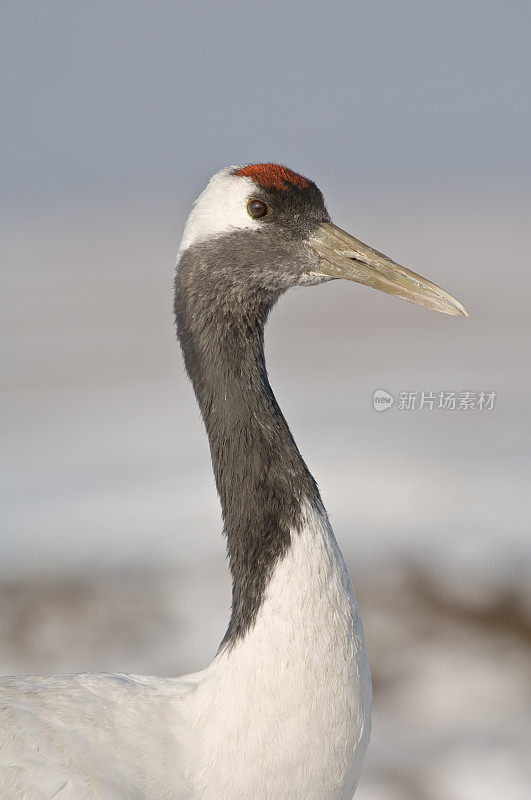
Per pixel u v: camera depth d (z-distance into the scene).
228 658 6.05
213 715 6.00
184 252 6.67
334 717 5.89
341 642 5.93
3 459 20.50
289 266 6.68
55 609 13.44
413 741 10.62
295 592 5.90
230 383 6.47
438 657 12.40
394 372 29.33
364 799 9.45
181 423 23.84
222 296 6.57
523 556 14.84
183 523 16.42
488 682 11.80
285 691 5.82
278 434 6.33
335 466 18.80
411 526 15.98
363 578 14.32
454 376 28.33
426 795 9.53
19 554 15.28
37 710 6.10
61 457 20.66
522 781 9.76
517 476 18.31
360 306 46.28
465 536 15.57
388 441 20.81
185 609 13.60
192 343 6.61
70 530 16.16
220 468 6.43
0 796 5.72
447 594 13.84
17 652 12.47
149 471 19.31
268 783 5.87
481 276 57.34
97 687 6.33
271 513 6.10
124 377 30.52
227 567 14.88
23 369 31.72
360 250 6.70
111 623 13.20
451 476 18.17
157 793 5.89
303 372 29.83
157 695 6.29
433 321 41.28
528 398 24.75
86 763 5.87
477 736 10.67
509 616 13.26
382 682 11.88
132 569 14.78
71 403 26.55
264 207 6.57
